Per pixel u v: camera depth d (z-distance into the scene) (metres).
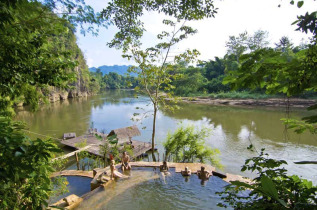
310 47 1.42
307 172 10.72
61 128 23.58
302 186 2.01
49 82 2.91
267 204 1.82
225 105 36.91
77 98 58.50
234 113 28.75
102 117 29.72
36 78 2.81
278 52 1.54
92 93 71.69
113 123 25.81
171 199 6.94
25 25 2.38
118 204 6.68
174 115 28.67
